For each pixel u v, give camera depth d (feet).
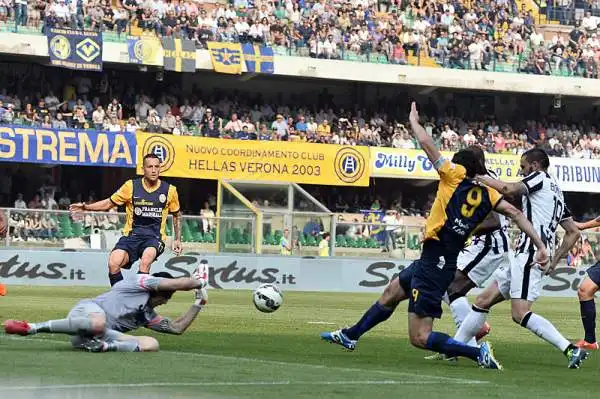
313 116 316.60
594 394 62.85
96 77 297.12
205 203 293.84
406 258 233.76
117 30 285.84
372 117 325.83
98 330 73.56
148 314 76.54
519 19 337.31
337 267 228.63
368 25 318.86
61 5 278.67
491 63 326.85
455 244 72.90
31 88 289.12
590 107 354.54
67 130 273.75
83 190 296.30
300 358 78.48
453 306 87.45
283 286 223.92
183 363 69.56
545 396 60.54
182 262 215.31
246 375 64.39
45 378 59.21
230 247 222.28
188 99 305.12
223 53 296.30
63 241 210.38
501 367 74.64
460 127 329.72
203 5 306.14
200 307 78.79
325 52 308.81
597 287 99.35
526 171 82.84
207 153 287.48
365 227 232.94
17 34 273.33
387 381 64.34
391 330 116.26
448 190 72.18
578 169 322.55
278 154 294.25
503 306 185.37
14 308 131.85
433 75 317.83
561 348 78.74
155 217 106.63
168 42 290.35
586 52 339.16
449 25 326.85
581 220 338.95
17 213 206.39
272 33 305.73
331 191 317.63
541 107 349.61
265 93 325.62
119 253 105.29
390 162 304.30
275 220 226.38
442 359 81.15
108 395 53.11
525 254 79.82
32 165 289.94
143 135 280.72
